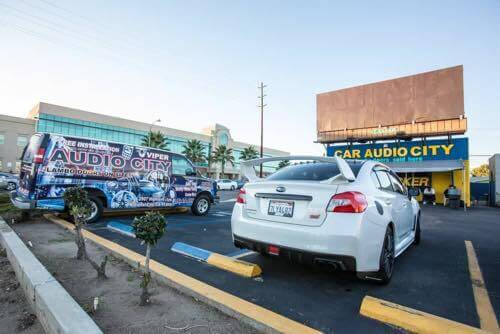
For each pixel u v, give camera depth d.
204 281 3.05
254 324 2.14
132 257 3.58
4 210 7.31
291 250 2.82
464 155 17.28
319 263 2.71
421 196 18.25
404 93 19.62
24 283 2.70
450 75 18.14
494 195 19.25
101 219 6.96
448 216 10.98
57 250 4.03
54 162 5.75
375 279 3.01
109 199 6.53
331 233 2.63
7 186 20.84
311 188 2.87
